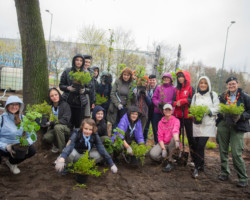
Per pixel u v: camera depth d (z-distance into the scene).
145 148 3.96
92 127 3.49
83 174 3.13
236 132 3.63
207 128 3.87
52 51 24.44
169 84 4.84
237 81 3.71
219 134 3.89
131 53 19.86
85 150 3.59
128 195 3.03
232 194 3.29
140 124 4.48
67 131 4.12
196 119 3.81
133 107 4.27
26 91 4.53
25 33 4.37
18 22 4.41
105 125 4.27
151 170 4.08
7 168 3.58
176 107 4.50
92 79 4.79
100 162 3.95
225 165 3.85
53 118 4.07
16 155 3.09
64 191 2.97
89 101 4.83
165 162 4.32
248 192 3.36
